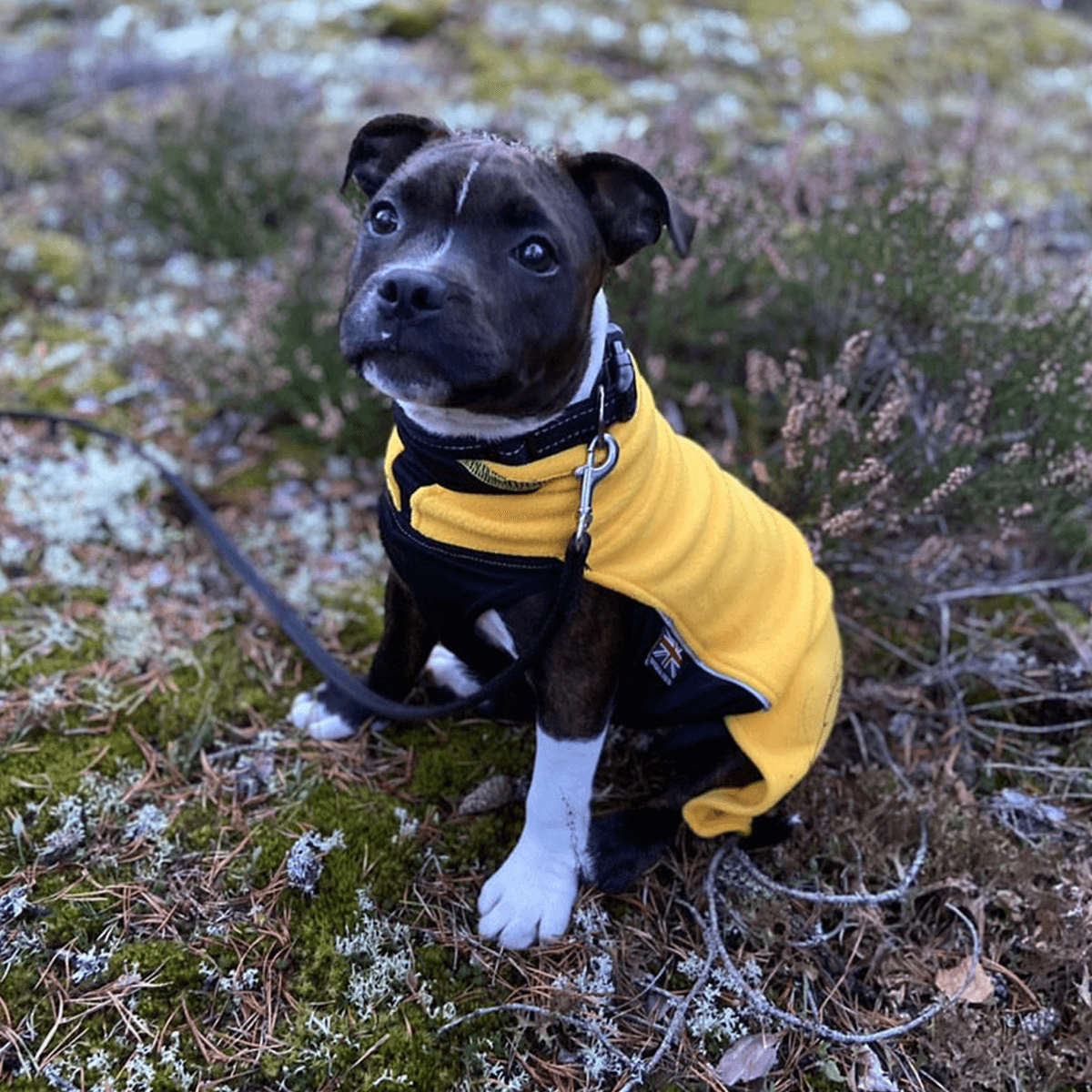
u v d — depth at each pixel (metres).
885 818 0.60
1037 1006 0.53
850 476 0.67
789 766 0.54
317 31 1.45
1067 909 0.55
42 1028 0.48
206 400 0.91
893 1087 0.50
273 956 0.52
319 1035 0.49
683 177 0.89
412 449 0.48
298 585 0.75
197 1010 0.50
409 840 0.58
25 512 0.77
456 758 0.63
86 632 0.69
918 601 0.74
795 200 0.96
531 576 0.48
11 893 0.52
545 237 0.43
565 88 1.36
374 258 0.45
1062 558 0.80
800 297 0.88
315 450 0.88
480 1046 0.50
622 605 0.50
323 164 1.14
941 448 0.73
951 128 1.34
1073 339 0.77
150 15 1.48
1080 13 1.99
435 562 0.50
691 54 1.47
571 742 0.51
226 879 0.55
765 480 0.68
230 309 0.94
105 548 0.76
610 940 0.54
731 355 0.91
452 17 1.49
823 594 0.59
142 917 0.53
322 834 0.58
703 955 0.55
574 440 0.47
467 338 0.41
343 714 0.64
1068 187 1.27
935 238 0.80
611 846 0.57
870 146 0.98
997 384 0.78
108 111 1.28
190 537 0.78
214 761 0.62
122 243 1.09
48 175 1.18
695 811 0.56
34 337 0.97
